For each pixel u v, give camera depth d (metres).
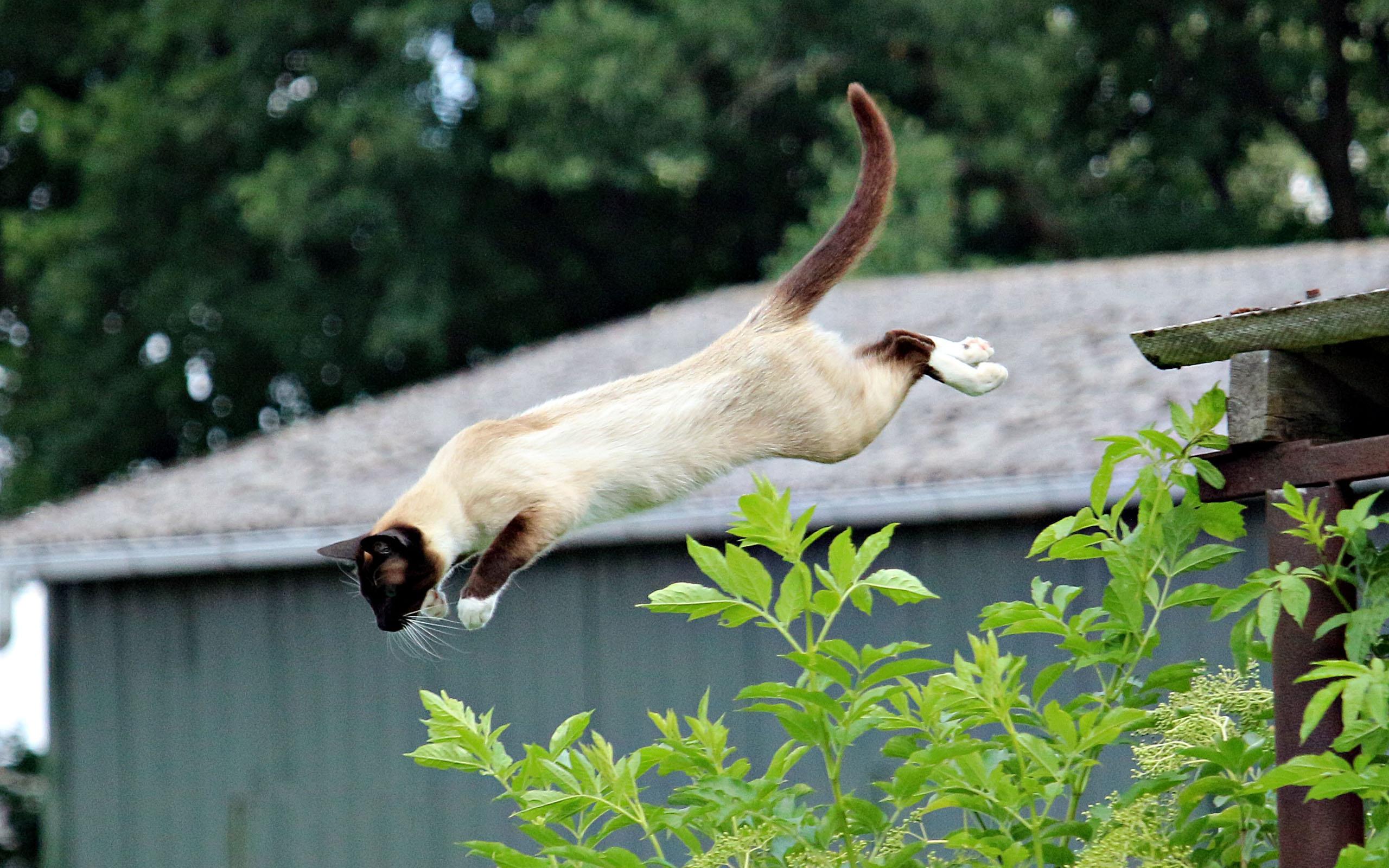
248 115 58.59
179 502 29.25
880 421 12.36
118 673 28.70
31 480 63.25
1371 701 8.41
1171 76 63.16
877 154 13.09
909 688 10.56
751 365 11.92
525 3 60.22
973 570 22.70
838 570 10.10
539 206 61.81
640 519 24.16
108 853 28.44
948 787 10.30
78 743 28.86
